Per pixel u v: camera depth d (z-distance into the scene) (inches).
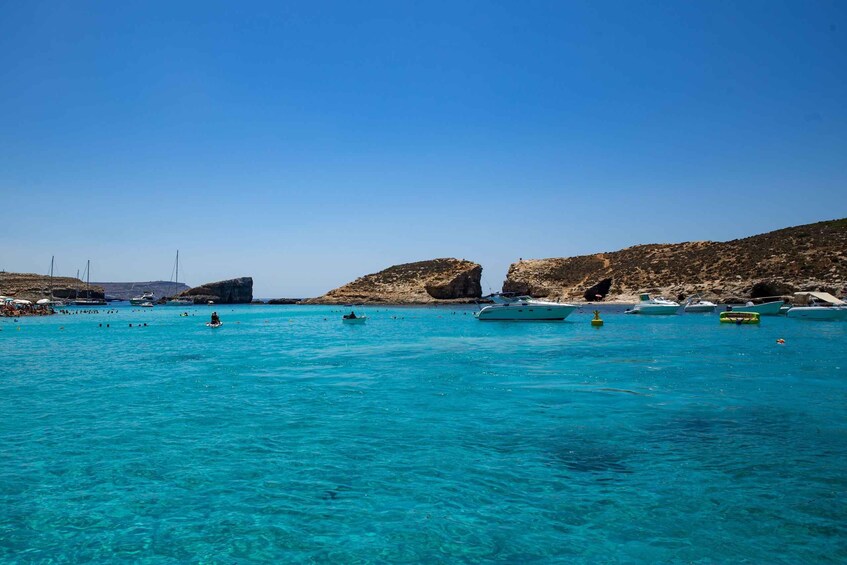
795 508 328.2
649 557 274.7
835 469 393.4
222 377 848.9
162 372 910.4
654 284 4057.6
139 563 272.5
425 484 372.8
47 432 506.6
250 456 433.4
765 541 289.4
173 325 2501.2
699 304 2881.4
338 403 636.1
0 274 5639.8
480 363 1001.5
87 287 5718.5
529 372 874.8
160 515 326.0
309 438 484.4
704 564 267.3
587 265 5196.9
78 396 687.1
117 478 384.8
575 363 981.8
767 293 3208.7
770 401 622.5
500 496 351.6
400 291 5890.8
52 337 1774.1
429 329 2052.2
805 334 1578.5
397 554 279.9
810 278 3105.3
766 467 398.9
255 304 7076.8
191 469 403.2
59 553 281.7
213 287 6840.6
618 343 1370.6
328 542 293.1
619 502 340.5
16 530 306.2
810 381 752.3
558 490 360.5
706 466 402.6
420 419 553.3
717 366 911.7
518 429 511.2
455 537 297.6
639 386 730.8
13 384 783.1
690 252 4483.3
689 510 327.6
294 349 1327.5
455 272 5851.4
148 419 558.3
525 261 5664.4
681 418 546.6
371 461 420.8
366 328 2217.0
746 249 3976.4
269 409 605.0
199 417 566.6
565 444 461.1
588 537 296.2
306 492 359.3
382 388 737.0
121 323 2657.5
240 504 341.1
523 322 2246.6
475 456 431.5
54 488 366.3
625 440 471.5
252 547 288.0
